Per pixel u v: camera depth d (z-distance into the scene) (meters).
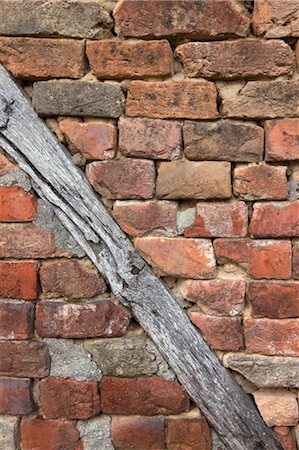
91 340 1.08
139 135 1.05
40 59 1.05
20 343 1.08
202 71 1.03
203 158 1.04
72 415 1.08
